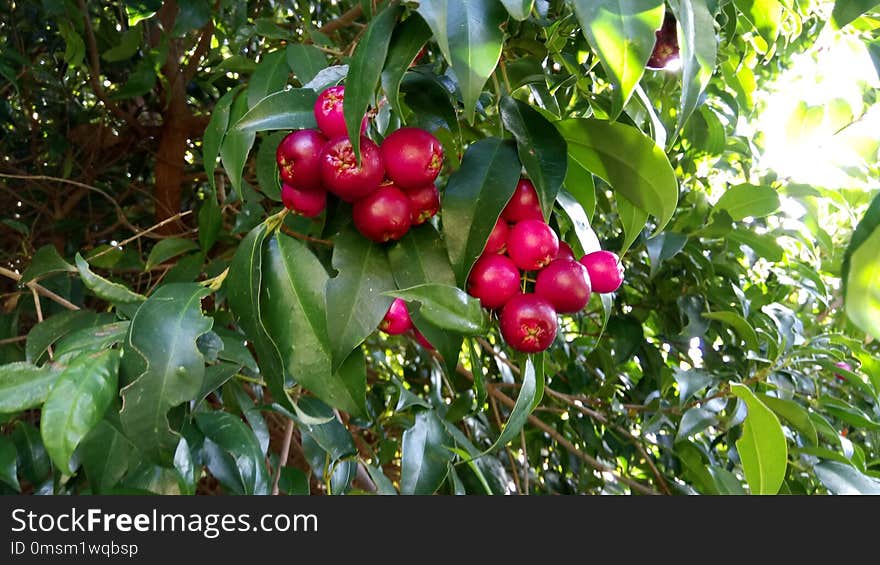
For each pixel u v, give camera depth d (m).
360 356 0.90
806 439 1.85
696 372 1.73
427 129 1.03
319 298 0.91
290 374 0.90
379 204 0.84
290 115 0.94
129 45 2.07
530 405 0.89
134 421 0.82
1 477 1.06
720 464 2.14
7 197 2.65
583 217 1.02
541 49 1.09
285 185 0.92
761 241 1.89
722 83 1.90
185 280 1.63
